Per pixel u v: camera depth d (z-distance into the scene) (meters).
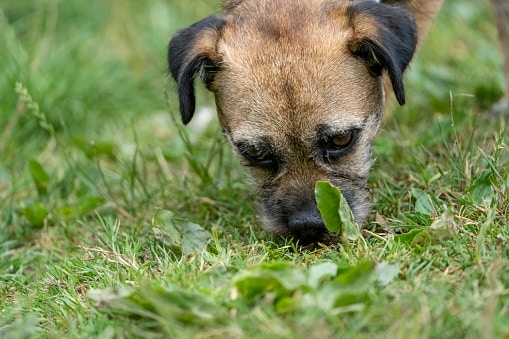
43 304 3.93
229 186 5.15
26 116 6.54
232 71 4.40
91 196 5.38
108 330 3.38
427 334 3.02
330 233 4.12
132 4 8.02
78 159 6.00
